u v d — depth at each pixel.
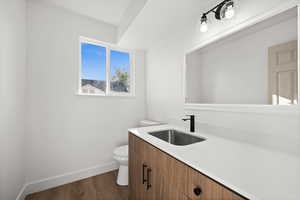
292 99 0.75
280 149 0.80
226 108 1.11
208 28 1.25
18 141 1.36
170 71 1.81
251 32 0.96
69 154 1.79
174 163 0.79
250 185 0.47
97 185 1.72
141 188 1.17
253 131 0.94
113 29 2.16
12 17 1.24
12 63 1.24
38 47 1.59
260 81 0.91
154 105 2.21
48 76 1.65
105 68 2.20
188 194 0.69
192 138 1.25
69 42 1.79
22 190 1.44
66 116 1.77
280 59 0.81
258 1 0.90
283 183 0.49
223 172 0.56
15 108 1.30
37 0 1.58
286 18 0.79
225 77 1.13
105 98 2.07
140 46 2.27
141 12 1.38
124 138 2.24
